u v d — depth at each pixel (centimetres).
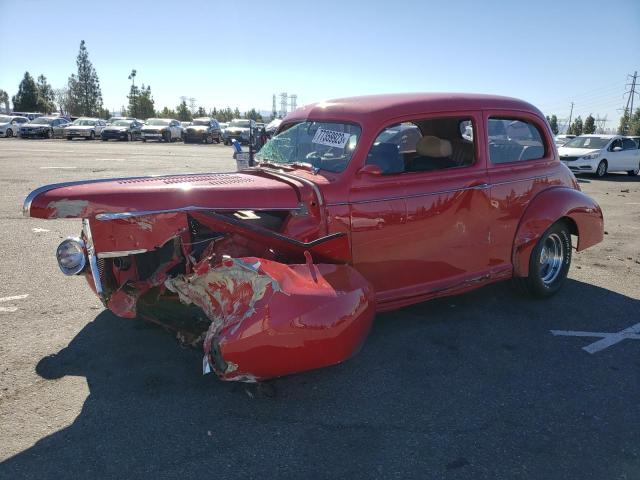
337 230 387
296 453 284
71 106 7806
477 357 401
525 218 487
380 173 394
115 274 381
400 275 422
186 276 337
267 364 301
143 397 334
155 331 427
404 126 446
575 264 671
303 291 315
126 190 337
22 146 2608
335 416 321
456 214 438
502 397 346
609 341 434
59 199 320
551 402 341
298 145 451
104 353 390
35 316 454
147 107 7438
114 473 265
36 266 594
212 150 2877
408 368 382
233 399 336
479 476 270
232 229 365
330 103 457
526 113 496
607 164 1964
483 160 456
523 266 491
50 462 272
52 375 357
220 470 269
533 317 480
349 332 324
